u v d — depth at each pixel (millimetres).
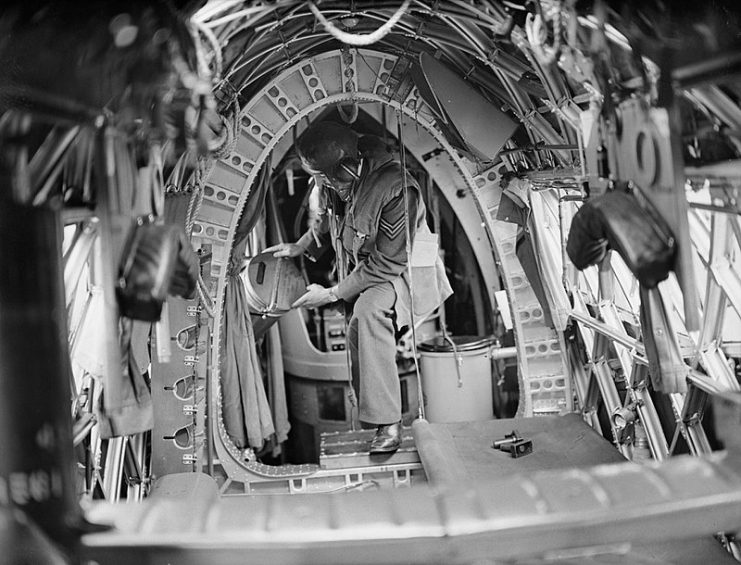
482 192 5613
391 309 5695
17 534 2119
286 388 7410
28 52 2375
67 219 2578
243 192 5383
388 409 5469
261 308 6324
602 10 2654
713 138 2693
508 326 5840
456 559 2062
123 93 2541
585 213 2754
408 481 5379
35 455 2172
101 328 2826
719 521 2102
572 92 3428
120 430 2887
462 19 3596
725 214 2879
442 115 4961
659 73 2500
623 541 2078
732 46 2418
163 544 2055
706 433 3650
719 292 3080
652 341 2734
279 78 5242
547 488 2250
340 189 5715
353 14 4078
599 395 5148
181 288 2711
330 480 5402
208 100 2748
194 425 4770
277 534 2076
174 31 2570
